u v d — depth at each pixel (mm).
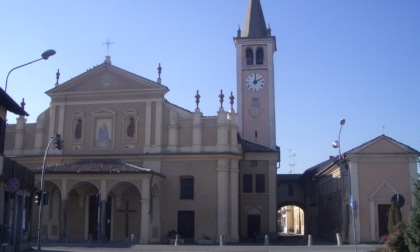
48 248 35156
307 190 75312
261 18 66250
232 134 47312
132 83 48719
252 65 63438
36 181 43594
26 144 50000
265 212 53594
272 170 54562
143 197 42719
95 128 48875
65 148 48844
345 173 46750
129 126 48250
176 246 39312
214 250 34906
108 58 49656
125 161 47438
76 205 47312
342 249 35312
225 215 45438
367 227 43062
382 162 43906
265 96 62594
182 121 47750
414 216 19984
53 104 49906
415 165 43406
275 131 61906
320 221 63781
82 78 49562
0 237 25953
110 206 47000
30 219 33500
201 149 46781
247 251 33938
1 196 26844
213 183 46156
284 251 33500
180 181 46719
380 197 43406
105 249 34969
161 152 46906
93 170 43094
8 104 26266
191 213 46031
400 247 21688
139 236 45969
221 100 47688
